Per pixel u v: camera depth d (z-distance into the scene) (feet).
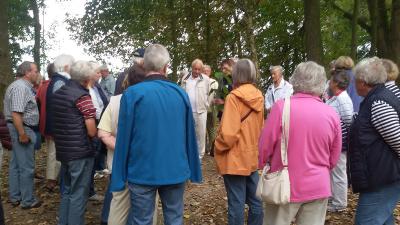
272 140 9.53
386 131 9.57
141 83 9.80
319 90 9.61
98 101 17.57
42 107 16.55
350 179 10.43
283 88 23.59
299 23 62.69
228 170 11.76
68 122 12.75
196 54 43.57
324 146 9.44
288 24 63.21
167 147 9.63
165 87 9.87
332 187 15.64
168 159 9.65
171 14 45.14
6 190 18.72
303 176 9.27
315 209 9.59
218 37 42.75
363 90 10.37
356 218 10.48
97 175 20.74
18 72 15.84
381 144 9.85
